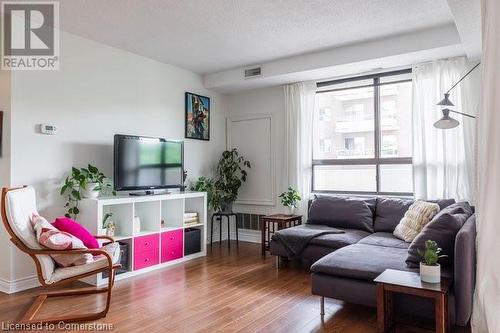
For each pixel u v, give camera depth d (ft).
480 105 5.31
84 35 12.14
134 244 12.02
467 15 8.90
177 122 15.93
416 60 13.01
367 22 11.16
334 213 13.74
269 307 9.20
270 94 17.38
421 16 10.73
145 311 8.89
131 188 12.67
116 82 13.38
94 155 12.55
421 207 11.48
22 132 10.59
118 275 11.50
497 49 4.89
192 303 9.45
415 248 8.18
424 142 13.14
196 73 16.99
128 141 12.64
